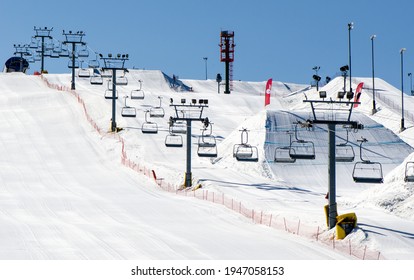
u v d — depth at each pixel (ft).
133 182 222.07
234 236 143.13
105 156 260.01
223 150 263.08
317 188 228.43
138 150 265.13
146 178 226.17
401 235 140.97
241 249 129.70
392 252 130.93
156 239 137.18
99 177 228.43
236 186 210.59
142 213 170.91
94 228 147.95
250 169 240.32
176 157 261.65
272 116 275.80
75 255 120.26
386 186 189.06
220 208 177.06
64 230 144.97
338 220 143.13
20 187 209.77
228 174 229.86
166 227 152.66
